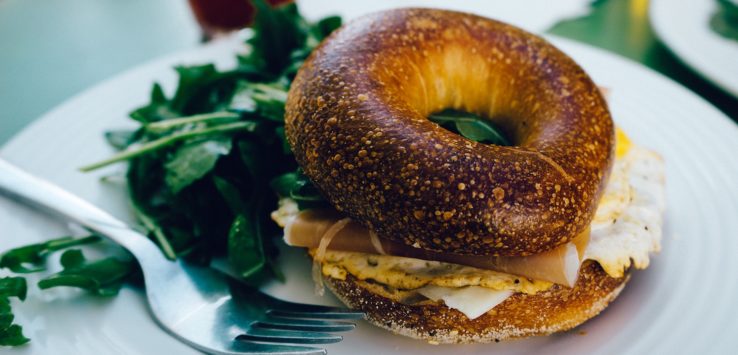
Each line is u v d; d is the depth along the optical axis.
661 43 0.39
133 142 0.34
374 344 0.26
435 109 0.28
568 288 0.25
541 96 0.27
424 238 0.23
